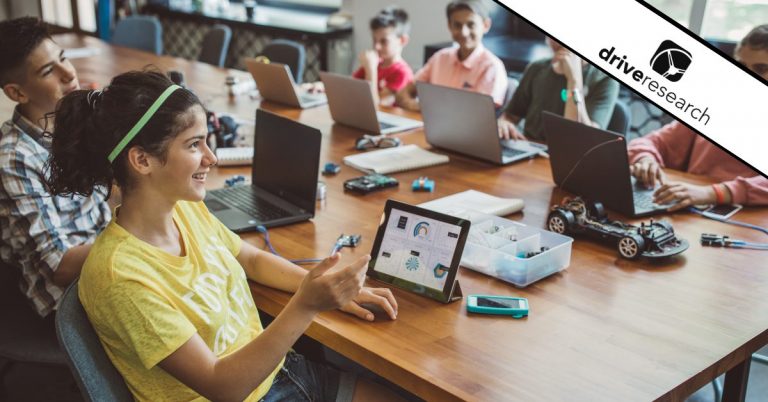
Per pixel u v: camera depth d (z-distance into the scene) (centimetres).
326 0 605
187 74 409
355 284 135
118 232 134
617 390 132
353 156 264
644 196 226
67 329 129
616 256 189
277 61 432
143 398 137
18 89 189
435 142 280
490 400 129
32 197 182
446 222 168
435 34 502
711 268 182
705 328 154
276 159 221
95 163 134
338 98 308
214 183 241
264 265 171
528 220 211
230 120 280
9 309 201
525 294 168
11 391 252
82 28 741
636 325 155
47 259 183
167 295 134
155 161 132
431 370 138
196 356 129
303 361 166
